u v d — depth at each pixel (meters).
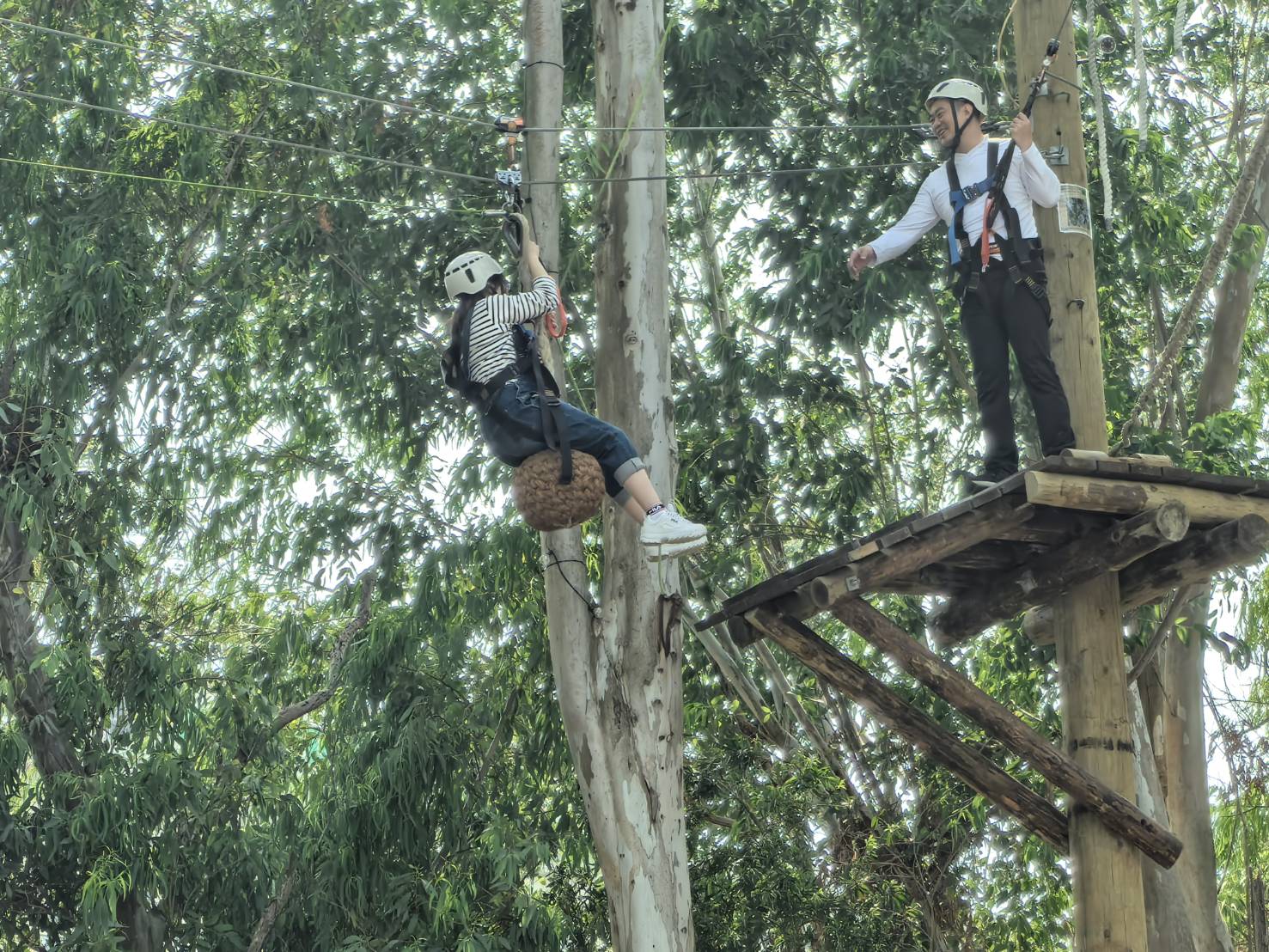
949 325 13.43
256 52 14.30
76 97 13.64
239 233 14.48
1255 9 13.54
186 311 14.39
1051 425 6.98
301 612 15.81
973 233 7.10
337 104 14.16
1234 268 13.16
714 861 12.90
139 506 14.26
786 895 12.49
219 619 16.14
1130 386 12.47
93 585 13.66
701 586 13.50
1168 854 7.05
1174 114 14.08
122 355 13.85
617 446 6.18
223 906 13.50
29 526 12.66
